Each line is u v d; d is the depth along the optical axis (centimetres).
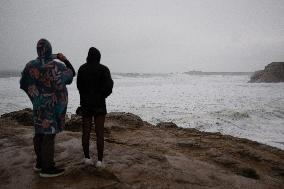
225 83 11869
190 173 461
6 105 3491
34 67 352
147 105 3853
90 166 401
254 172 561
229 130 2259
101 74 388
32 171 395
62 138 533
